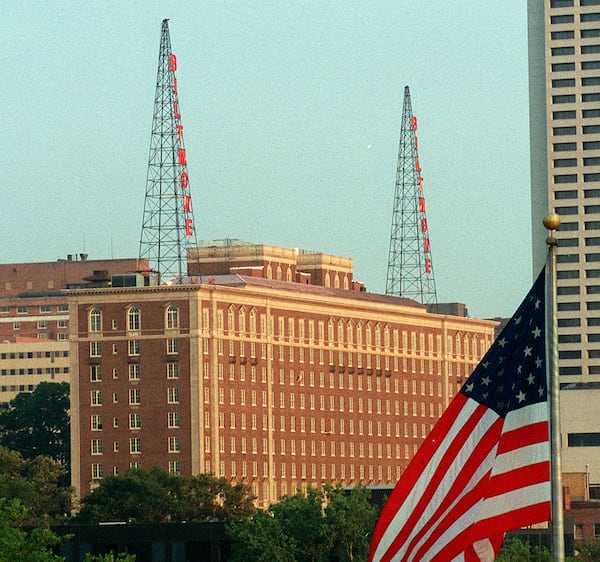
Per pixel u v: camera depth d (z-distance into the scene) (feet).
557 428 438.81
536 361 447.42
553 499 438.40
